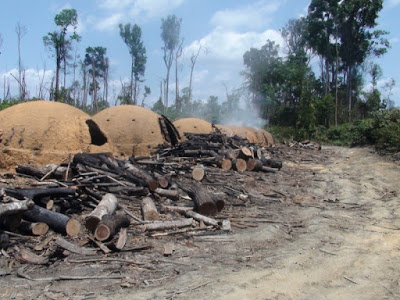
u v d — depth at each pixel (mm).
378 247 7332
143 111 18812
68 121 13398
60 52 36594
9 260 6098
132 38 50312
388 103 54406
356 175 16828
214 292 5246
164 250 6773
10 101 25547
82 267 5969
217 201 9516
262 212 10047
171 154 16406
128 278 5625
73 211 8328
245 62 48969
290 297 5160
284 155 24641
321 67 56906
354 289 5445
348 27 52000
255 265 6324
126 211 8508
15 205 6703
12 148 12367
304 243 7574
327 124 48594
